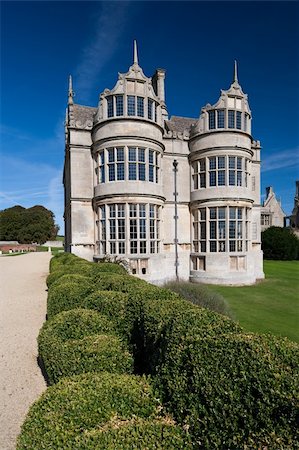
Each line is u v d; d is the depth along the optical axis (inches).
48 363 201.0
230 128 880.9
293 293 737.6
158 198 842.2
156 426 118.8
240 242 887.1
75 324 229.3
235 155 879.1
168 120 1098.7
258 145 1010.1
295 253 1849.2
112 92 797.2
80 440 106.6
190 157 943.0
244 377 112.3
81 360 184.7
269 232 1892.2
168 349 149.4
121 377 151.3
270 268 1336.1
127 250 791.7
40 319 417.4
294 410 97.0
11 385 244.7
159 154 863.7
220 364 122.5
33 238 3346.5
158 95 1050.7
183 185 945.5
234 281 863.7
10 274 879.1
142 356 219.8
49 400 128.6
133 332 234.5
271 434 100.5
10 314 442.3
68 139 901.8
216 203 876.6
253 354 118.0
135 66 810.8
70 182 865.5
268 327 450.6
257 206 1011.9
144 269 808.3
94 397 129.2
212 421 115.2
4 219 3376.0
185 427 122.7
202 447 115.8
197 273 904.3
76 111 983.0
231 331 149.5
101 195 807.1
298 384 102.2
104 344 198.7
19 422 197.8
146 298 239.5
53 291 339.3
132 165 804.0
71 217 845.2
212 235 890.1
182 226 940.6
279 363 113.0
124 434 111.0
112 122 797.2
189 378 131.0
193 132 933.2
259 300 651.5
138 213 801.6
